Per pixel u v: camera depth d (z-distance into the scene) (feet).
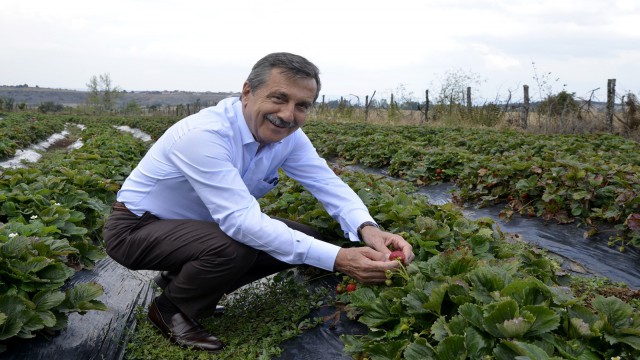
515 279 9.66
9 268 10.50
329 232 13.84
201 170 9.32
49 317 10.03
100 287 11.28
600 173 21.31
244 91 9.64
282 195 17.49
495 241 13.52
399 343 8.77
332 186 11.64
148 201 10.15
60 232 14.67
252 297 12.21
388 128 59.82
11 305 9.84
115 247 10.25
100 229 19.20
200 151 9.27
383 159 37.65
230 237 9.76
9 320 9.63
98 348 10.81
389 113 75.20
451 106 69.77
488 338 8.21
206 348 10.14
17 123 72.59
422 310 9.21
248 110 9.58
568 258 17.12
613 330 8.29
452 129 58.23
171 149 9.64
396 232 13.62
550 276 12.35
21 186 19.22
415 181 31.50
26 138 56.90
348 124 69.15
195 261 9.83
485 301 8.93
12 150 45.16
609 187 19.84
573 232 19.36
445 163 30.91
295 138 11.28
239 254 9.79
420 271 10.43
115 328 11.60
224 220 9.45
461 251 11.05
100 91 233.76
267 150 10.34
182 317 10.36
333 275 13.10
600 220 19.71
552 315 8.10
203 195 9.50
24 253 11.34
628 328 8.09
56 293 10.45
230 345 10.30
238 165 9.97
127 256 10.18
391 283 10.51
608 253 17.22
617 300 8.74
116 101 240.53
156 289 13.37
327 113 87.86
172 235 9.88
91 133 74.84
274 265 11.16
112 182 25.94
